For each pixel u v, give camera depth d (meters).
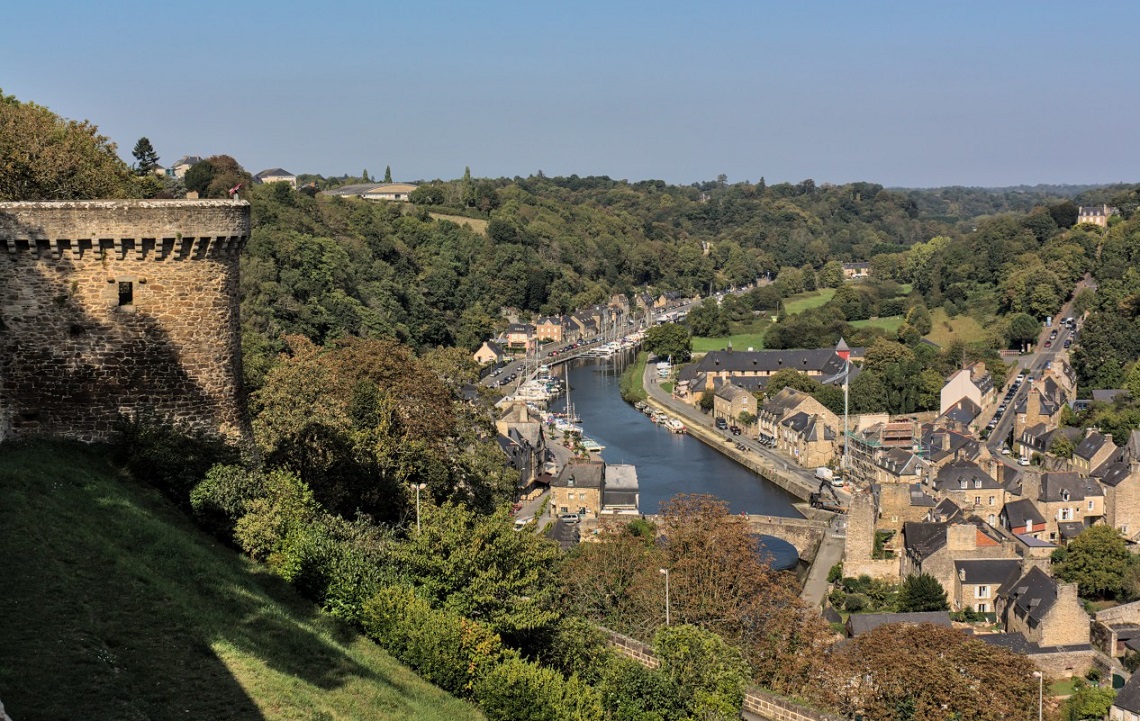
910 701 67.62
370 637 44.69
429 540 50.47
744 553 74.25
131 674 31.44
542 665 50.91
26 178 68.50
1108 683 87.81
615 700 48.94
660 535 102.69
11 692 28.12
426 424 74.19
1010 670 69.88
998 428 190.38
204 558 41.16
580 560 75.81
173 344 43.84
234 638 36.25
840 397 199.88
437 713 39.59
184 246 43.56
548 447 179.50
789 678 68.25
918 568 110.44
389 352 77.62
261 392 69.31
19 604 32.41
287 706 33.56
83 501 39.47
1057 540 132.00
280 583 44.19
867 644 71.94
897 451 156.00
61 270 41.94
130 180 88.75
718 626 69.88
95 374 42.91
